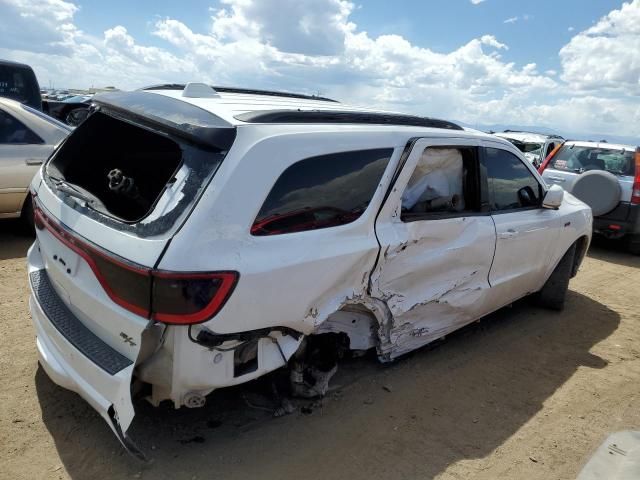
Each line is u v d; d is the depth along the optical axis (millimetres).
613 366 4320
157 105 2861
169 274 2199
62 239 2686
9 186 5910
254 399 3268
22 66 9828
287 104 3279
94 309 2516
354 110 3500
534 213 4555
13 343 3738
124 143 3588
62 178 3137
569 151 9172
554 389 3854
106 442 2816
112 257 2340
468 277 3838
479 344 4508
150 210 2424
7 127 5988
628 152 8570
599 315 5547
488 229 3910
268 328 2520
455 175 3750
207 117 2621
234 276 2301
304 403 3318
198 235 2275
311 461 2818
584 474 2910
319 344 3279
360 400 3432
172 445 2834
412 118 3643
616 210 8094
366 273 2984
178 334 2287
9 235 6406
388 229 3100
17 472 2553
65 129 6473
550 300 5430
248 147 2475
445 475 2807
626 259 8344
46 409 3037
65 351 2619
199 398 2498
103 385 2367
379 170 3029
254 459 2793
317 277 2664
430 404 3479
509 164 4285
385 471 2795
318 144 2730
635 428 3420
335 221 2803
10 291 4660
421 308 3520
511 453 3055
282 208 2557
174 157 3471
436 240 3459
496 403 3584
